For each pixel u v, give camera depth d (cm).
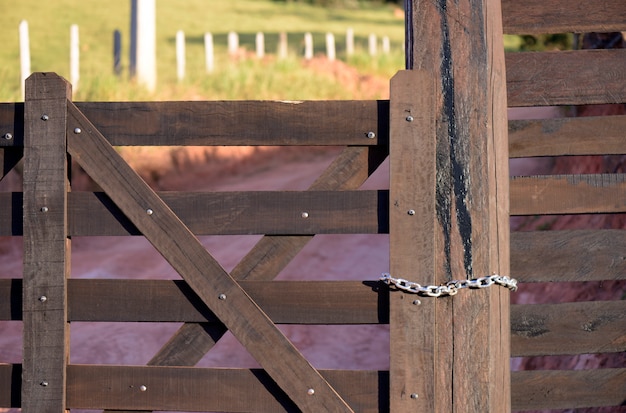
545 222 1100
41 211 509
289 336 999
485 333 501
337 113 512
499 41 530
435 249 505
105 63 2566
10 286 520
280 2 4475
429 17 520
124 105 518
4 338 952
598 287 808
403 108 503
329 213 508
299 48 3094
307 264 1165
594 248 543
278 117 514
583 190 543
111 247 1293
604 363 720
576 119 551
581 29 557
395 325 497
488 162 511
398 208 500
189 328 515
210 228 511
